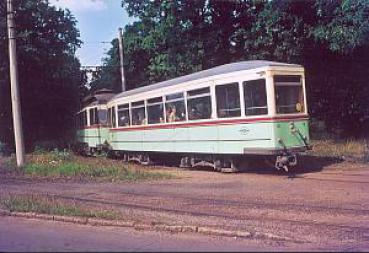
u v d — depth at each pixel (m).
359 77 29.92
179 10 30.92
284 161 18.64
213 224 11.23
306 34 27.91
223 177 19.47
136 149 27.25
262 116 18.80
